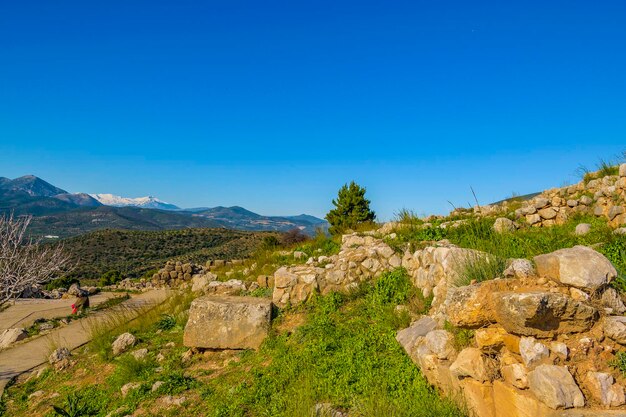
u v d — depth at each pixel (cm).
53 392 813
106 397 728
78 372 884
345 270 919
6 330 1294
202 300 869
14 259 1484
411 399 502
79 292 2156
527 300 392
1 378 936
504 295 415
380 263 918
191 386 690
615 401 355
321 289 903
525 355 400
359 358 622
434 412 457
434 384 524
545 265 461
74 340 1177
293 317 852
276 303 904
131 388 720
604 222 914
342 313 817
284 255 1449
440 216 1313
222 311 833
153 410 638
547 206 1085
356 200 2264
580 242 746
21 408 782
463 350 480
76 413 692
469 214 1275
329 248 1368
